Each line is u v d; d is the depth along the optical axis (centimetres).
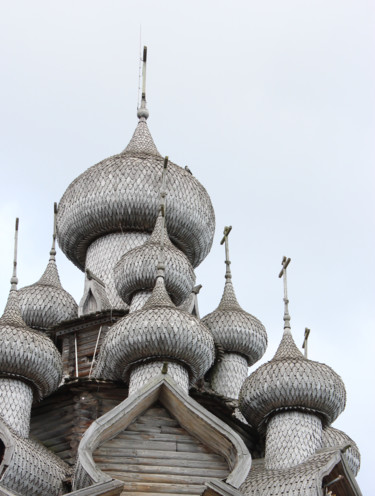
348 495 2742
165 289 3058
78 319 3378
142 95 4166
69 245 3797
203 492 2288
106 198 3675
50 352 2973
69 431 2953
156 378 2503
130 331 2875
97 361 3138
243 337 3447
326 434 3048
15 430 2847
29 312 3591
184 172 3809
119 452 2423
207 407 3019
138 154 3819
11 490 2547
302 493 2605
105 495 2234
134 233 3709
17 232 3244
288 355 3019
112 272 3619
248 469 2347
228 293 3612
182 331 2875
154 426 2484
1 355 2917
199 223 3762
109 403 2983
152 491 2370
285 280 3231
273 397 2917
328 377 2931
